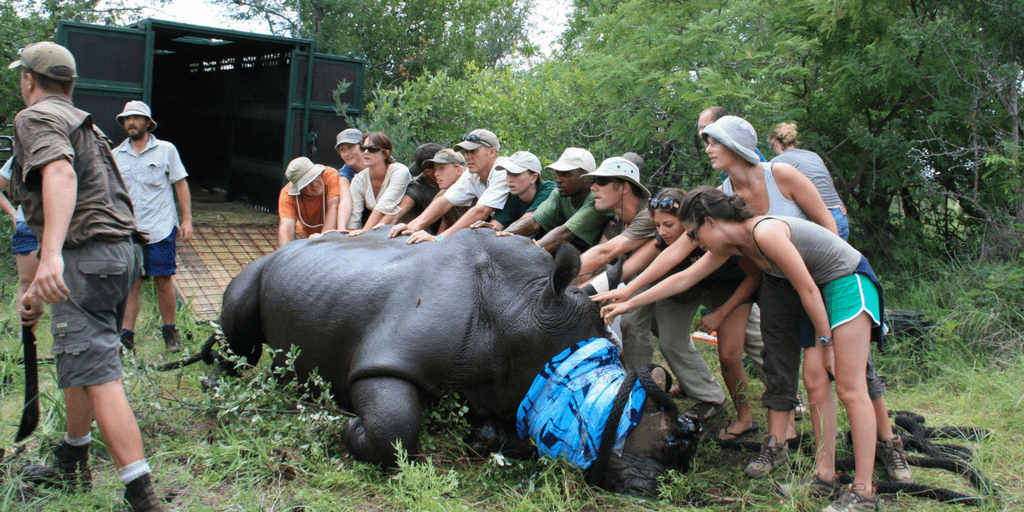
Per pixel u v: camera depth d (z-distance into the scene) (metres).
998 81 6.69
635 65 7.79
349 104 9.23
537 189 5.26
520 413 3.60
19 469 3.36
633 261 4.30
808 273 3.30
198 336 5.91
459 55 17.36
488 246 3.95
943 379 5.24
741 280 4.25
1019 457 3.97
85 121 3.24
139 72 7.82
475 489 3.50
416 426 3.56
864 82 7.14
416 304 3.77
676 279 3.81
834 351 3.39
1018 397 4.66
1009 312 5.75
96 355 3.05
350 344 4.01
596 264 4.28
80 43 7.49
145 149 5.82
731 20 7.47
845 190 7.72
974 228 7.46
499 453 3.73
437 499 3.25
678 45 7.50
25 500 3.17
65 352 3.01
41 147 2.96
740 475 3.71
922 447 4.08
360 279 4.06
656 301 4.12
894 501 3.52
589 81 8.53
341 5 15.73
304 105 8.92
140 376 4.23
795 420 4.70
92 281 3.09
